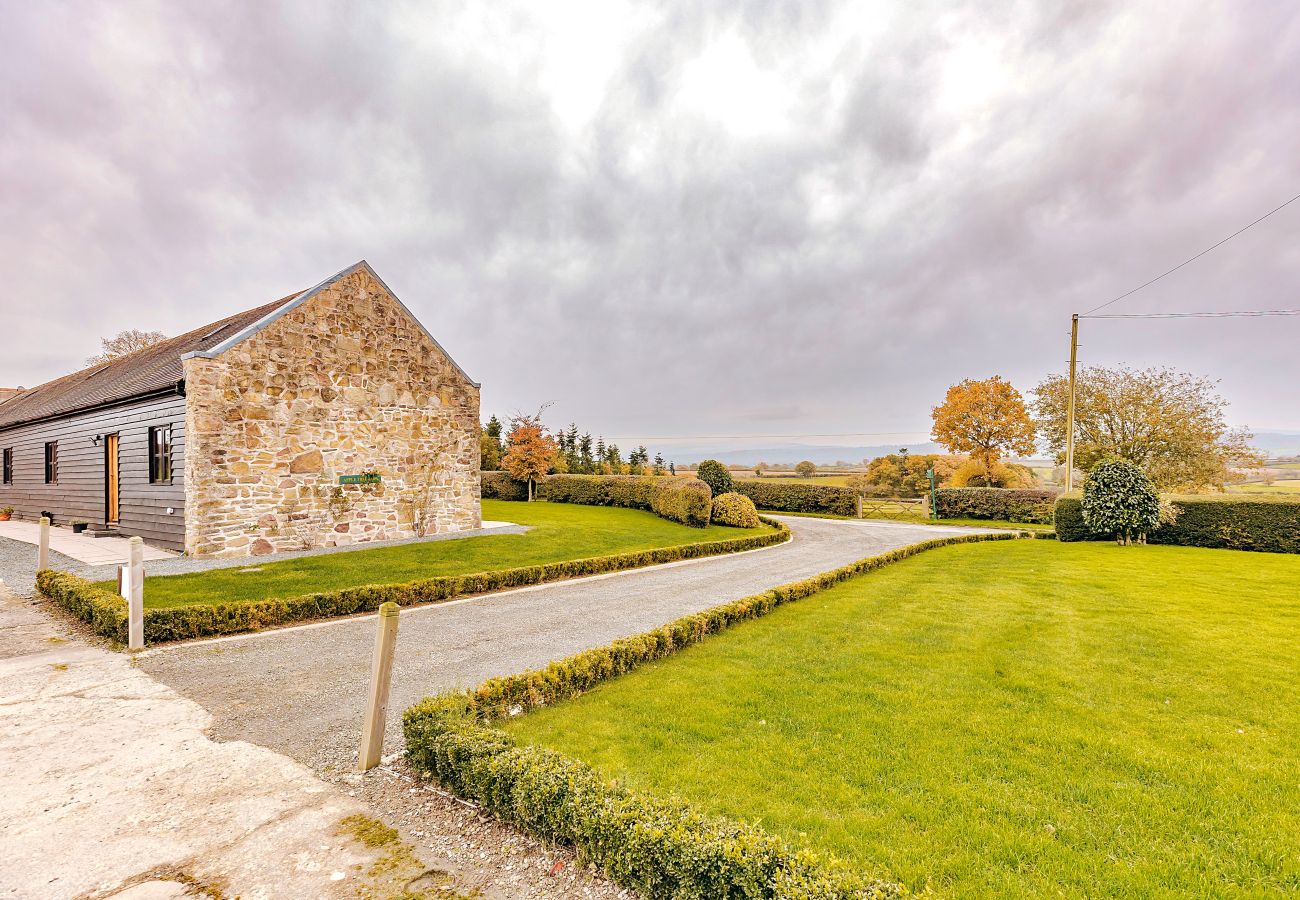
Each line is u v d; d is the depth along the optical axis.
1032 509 26.14
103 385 16.11
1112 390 26.55
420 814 3.26
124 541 13.16
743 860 2.33
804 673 5.61
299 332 12.75
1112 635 6.70
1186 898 2.47
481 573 9.95
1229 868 2.68
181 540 11.53
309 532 12.88
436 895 2.57
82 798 3.36
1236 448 25.27
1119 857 2.77
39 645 6.29
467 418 16.83
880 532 22.16
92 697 4.95
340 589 8.74
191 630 6.68
